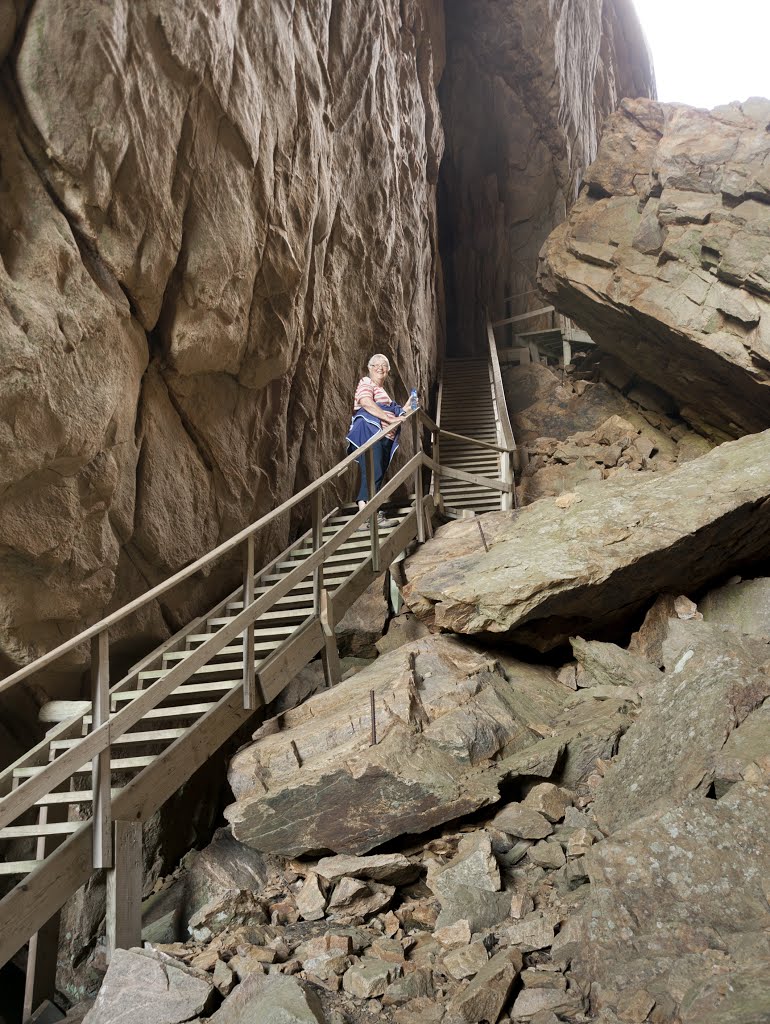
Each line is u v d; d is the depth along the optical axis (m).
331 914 4.27
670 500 6.59
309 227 6.99
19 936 3.60
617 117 15.56
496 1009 3.19
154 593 4.36
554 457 13.78
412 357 11.57
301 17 6.99
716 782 4.11
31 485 4.41
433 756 4.87
